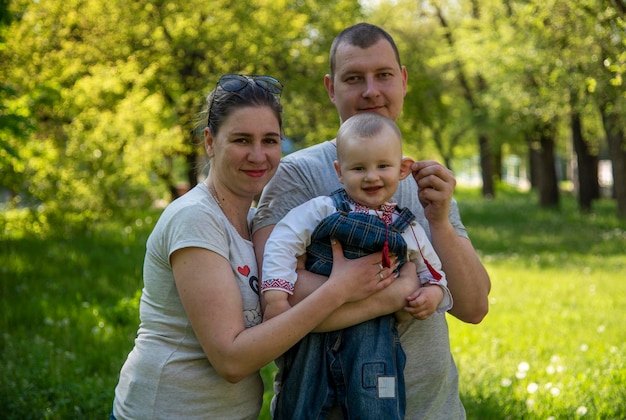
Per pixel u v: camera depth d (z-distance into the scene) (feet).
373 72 9.73
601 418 15.70
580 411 15.56
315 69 59.62
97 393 16.67
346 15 60.64
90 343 21.34
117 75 49.49
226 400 8.45
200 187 8.77
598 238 55.93
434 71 94.99
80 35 54.95
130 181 45.88
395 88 9.86
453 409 9.62
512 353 21.59
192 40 55.83
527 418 15.72
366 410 8.20
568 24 36.70
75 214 44.11
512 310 28.66
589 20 33.83
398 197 9.48
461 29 72.84
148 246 8.64
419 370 9.27
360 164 8.79
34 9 46.39
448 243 9.20
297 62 59.31
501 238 57.62
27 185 43.19
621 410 15.85
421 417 9.26
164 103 57.00
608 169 164.76
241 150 8.45
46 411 15.58
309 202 8.97
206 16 57.41
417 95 65.31
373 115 9.02
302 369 8.56
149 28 56.49
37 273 31.96
